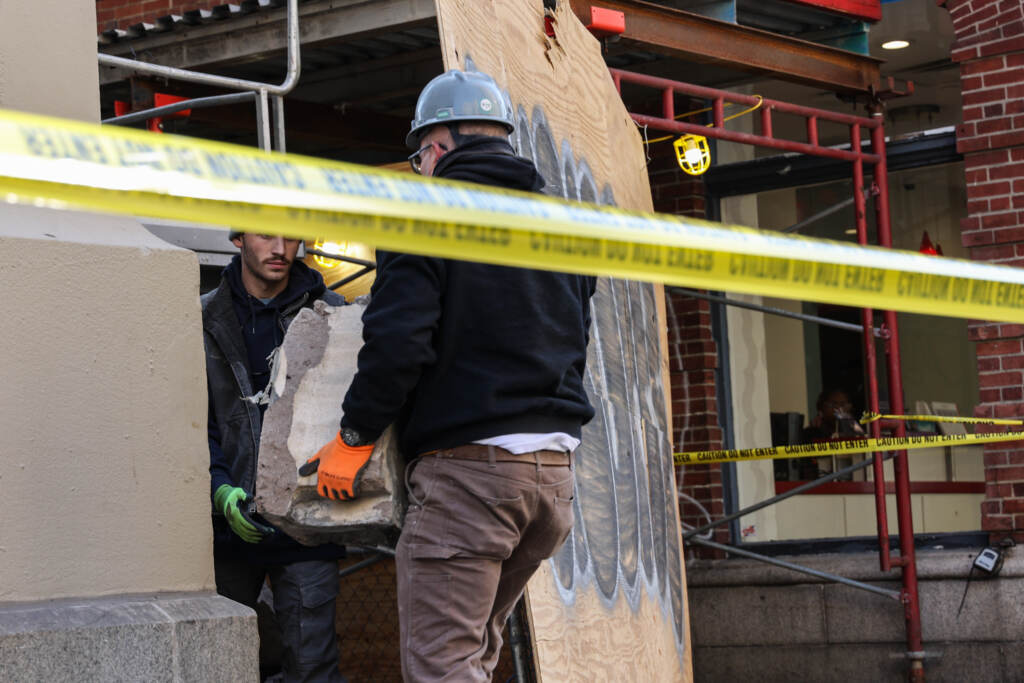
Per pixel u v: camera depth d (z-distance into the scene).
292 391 3.57
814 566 8.84
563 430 3.34
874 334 8.56
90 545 3.36
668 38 7.53
